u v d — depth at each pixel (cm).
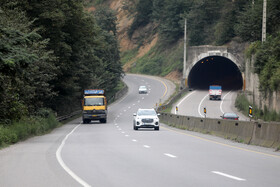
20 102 4181
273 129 2573
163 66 19538
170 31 19788
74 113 8569
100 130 4678
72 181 1398
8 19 4034
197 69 15175
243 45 14575
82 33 6475
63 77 6594
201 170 1628
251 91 9538
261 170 1623
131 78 18625
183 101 11488
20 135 3491
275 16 9731
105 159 1994
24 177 1498
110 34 14450
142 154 2200
